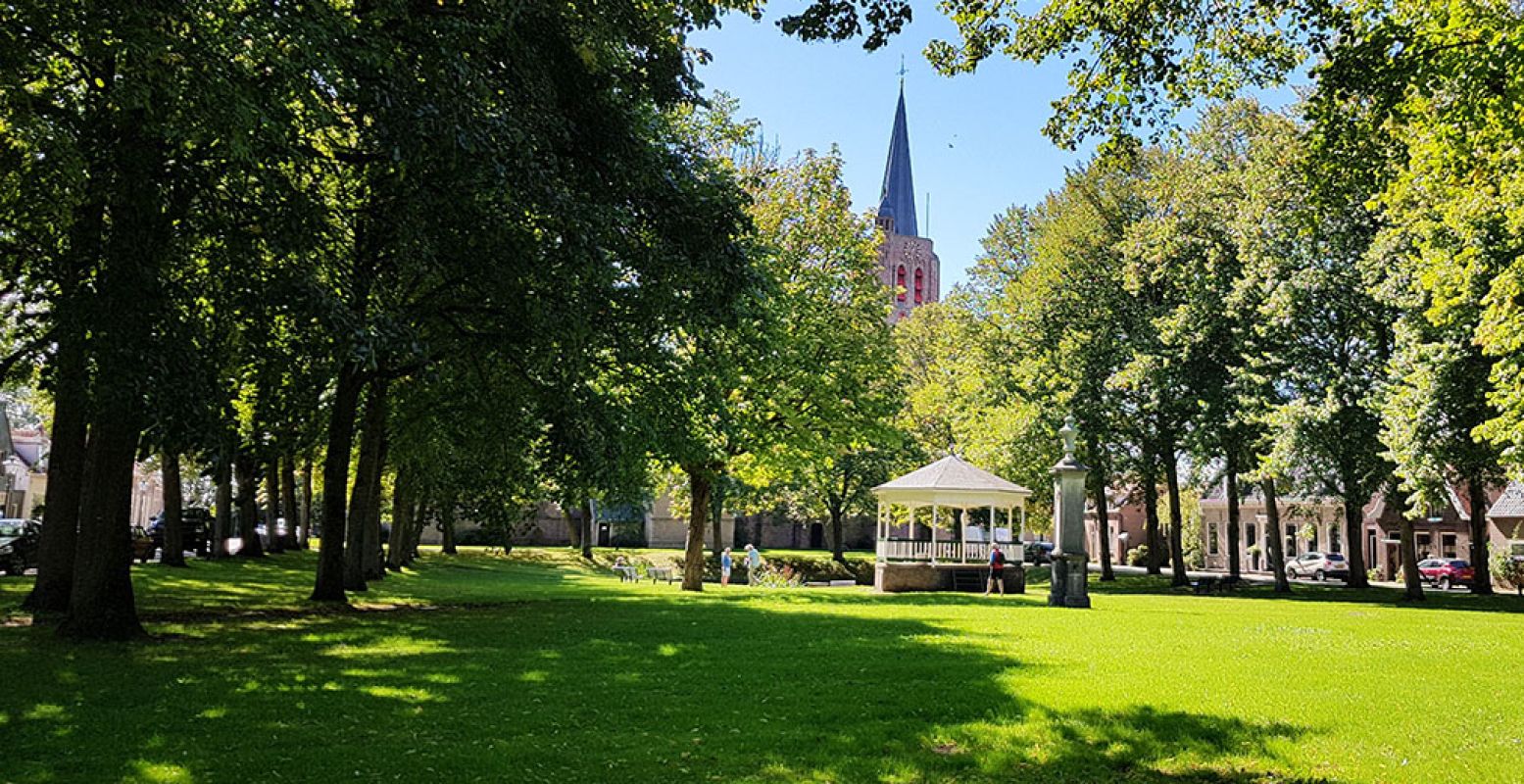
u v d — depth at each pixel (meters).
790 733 8.22
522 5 13.07
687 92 16.03
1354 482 32.78
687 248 16.00
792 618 18.77
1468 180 13.89
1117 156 12.12
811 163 32.09
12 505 66.94
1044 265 44.19
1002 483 35.88
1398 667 12.12
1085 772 7.24
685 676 11.07
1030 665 12.03
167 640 13.77
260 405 20.20
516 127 12.95
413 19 12.54
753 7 13.49
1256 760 7.55
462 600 23.66
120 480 13.73
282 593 22.50
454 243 14.78
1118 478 47.25
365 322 14.16
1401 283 27.50
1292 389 34.56
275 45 10.92
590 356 18.67
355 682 10.45
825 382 30.38
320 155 14.16
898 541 35.56
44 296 14.49
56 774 6.70
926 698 9.73
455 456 32.34
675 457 25.66
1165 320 37.84
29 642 13.09
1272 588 39.38
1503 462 22.52
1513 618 22.28
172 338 11.91
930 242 113.06
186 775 6.70
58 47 10.92
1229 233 37.03
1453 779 6.95
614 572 50.00
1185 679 10.93
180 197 12.88
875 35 10.03
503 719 8.61
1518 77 10.54
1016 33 11.75
